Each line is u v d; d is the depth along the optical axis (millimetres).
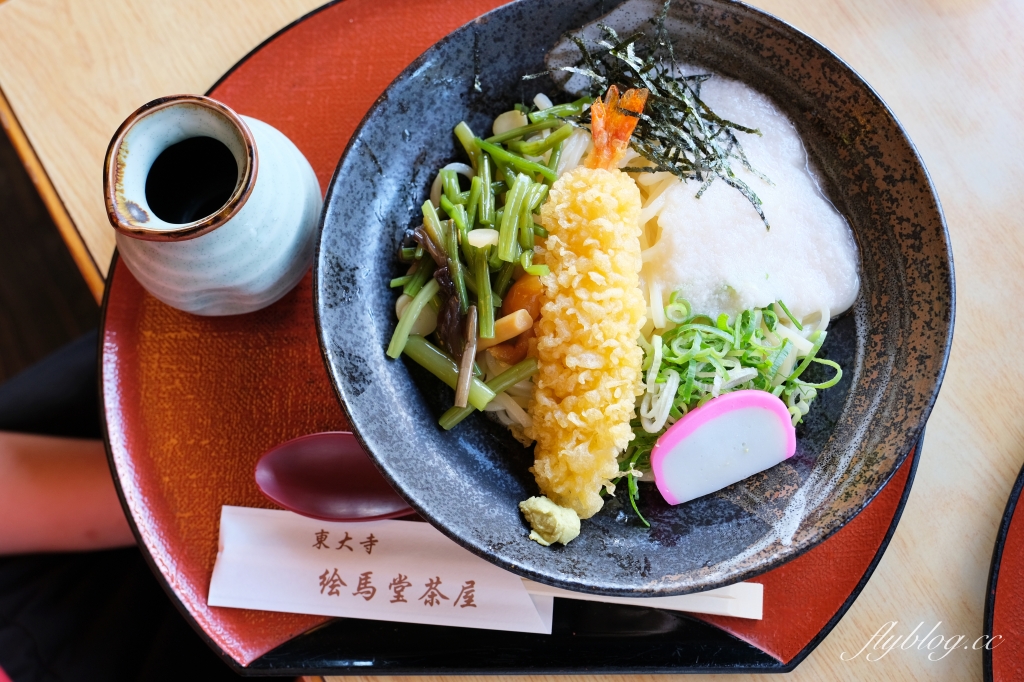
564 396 402
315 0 466
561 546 398
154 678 493
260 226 396
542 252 414
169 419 434
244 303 423
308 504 419
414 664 417
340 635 421
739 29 413
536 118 426
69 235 447
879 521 420
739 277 415
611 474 401
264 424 435
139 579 511
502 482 418
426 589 420
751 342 415
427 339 427
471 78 421
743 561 382
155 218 379
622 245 400
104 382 431
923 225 399
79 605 503
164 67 459
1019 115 451
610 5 410
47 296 633
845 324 423
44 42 456
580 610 423
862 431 402
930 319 396
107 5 459
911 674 418
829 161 422
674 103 415
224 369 438
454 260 413
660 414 415
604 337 394
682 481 410
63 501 498
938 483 429
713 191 421
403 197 424
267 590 420
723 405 406
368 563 422
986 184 447
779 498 407
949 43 458
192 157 399
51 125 451
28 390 519
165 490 429
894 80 455
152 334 439
